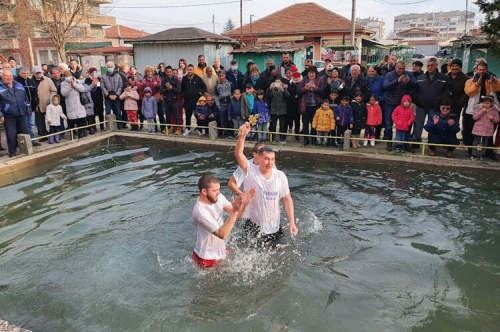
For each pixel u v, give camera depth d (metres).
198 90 11.39
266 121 10.54
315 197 7.07
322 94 10.09
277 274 4.67
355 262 4.94
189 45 18.91
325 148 9.91
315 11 33.91
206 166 9.07
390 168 8.80
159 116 12.18
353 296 4.27
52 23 22.39
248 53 19.41
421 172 8.47
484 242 5.39
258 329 3.79
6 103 9.29
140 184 7.87
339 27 31.42
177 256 5.09
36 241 5.59
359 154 9.30
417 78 9.38
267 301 4.19
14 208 6.82
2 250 5.36
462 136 9.49
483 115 8.41
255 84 10.94
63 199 7.16
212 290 4.38
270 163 5.08
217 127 11.08
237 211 4.42
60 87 11.09
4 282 4.63
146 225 6.00
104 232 5.81
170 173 8.56
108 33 50.22
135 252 5.22
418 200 6.88
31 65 30.81
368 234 5.68
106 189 7.62
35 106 10.67
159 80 12.06
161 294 4.33
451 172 8.41
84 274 4.75
